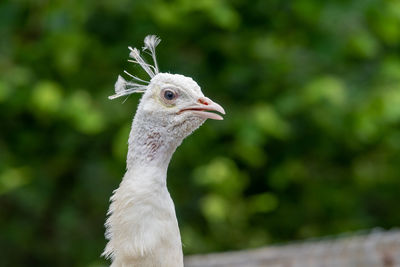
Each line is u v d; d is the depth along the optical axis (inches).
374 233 382.6
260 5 506.0
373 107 461.7
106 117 460.4
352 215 515.8
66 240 506.3
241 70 493.4
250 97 495.2
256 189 525.7
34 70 479.8
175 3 466.0
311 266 345.7
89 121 437.4
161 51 484.7
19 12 486.0
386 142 510.0
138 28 480.1
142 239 205.2
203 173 459.8
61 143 494.9
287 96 473.1
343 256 340.2
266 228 515.2
